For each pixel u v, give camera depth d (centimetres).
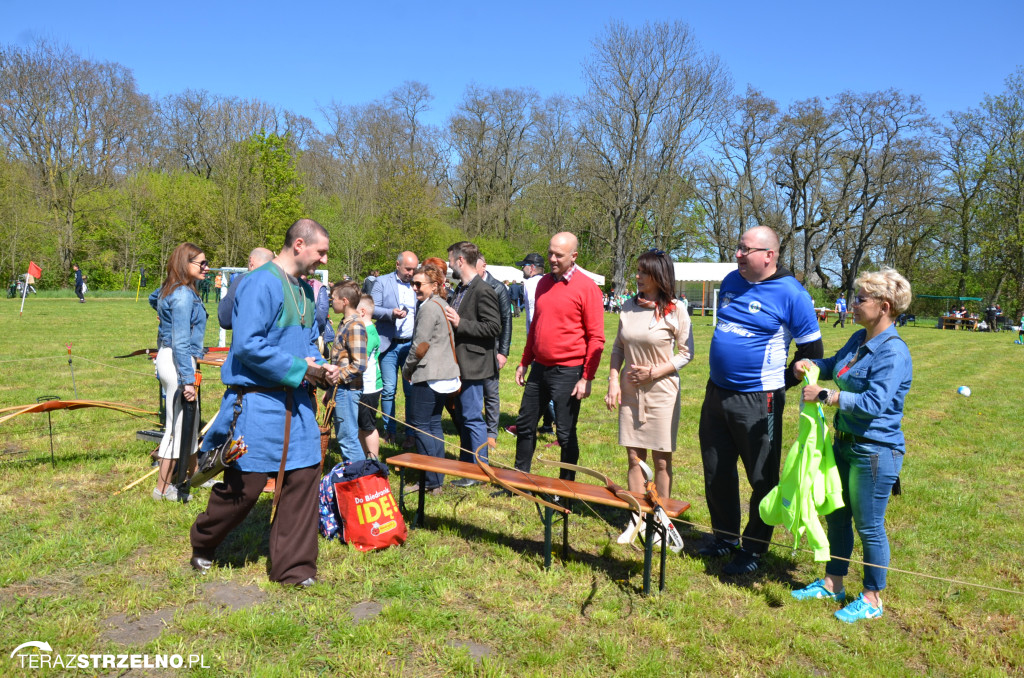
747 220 5188
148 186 4297
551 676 300
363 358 513
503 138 5631
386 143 5406
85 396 877
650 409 429
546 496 499
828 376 389
